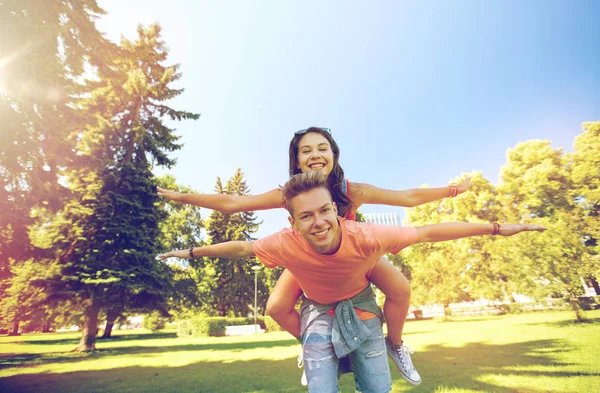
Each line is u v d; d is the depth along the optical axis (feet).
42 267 39.73
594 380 13.38
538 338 26.53
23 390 18.04
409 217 59.72
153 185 48.26
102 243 42.22
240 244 5.96
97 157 44.57
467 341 28.66
